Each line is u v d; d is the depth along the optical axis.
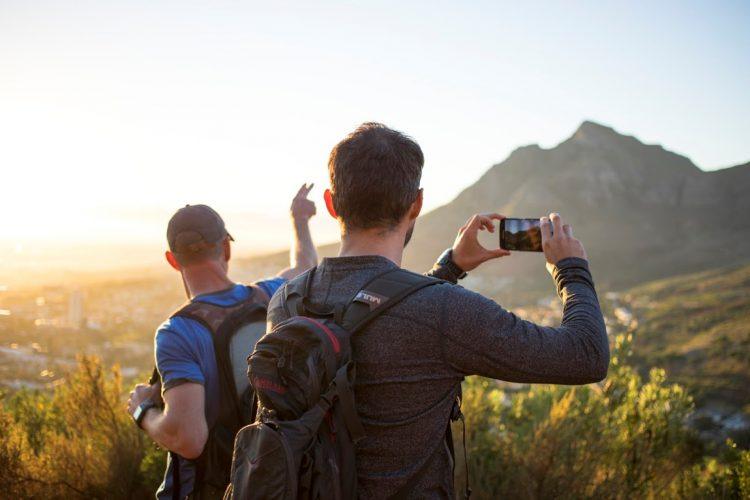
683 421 4.37
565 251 1.52
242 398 2.12
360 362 1.37
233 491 1.31
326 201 1.65
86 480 3.62
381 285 1.41
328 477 1.29
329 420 1.35
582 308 1.40
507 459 3.93
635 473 3.94
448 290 1.38
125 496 3.70
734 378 87.62
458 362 1.34
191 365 2.05
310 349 1.33
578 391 4.50
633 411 4.20
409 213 1.55
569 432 3.73
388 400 1.36
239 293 2.29
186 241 2.23
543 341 1.31
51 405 4.59
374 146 1.48
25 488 3.43
